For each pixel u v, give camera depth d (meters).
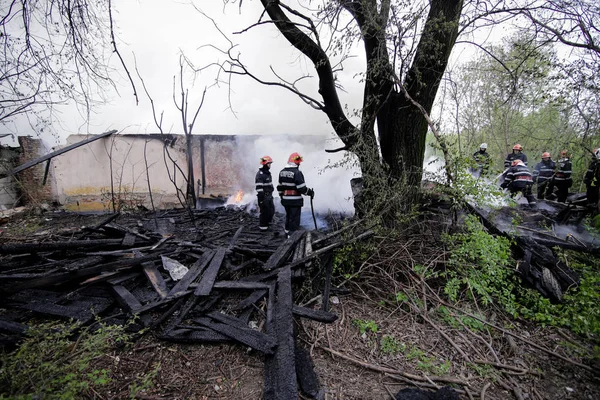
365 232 4.14
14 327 2.60
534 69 4.73
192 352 2.58
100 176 8.77
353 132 4.96
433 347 2.72
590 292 3.05
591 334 2.73
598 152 5.75
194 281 3.48
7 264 3.63
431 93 4.58
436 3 4.25
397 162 4.93
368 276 3.75
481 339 2.82
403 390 2.17
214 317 2.91
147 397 2.10
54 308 2.94
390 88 4.83
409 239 4.26
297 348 2.57
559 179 8.09
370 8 4.33
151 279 3.44
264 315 2.93
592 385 2.30
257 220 7.40
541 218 5.55
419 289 3.51
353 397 2.15
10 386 1.88
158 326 2.87
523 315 3.22
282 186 5.46
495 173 4.41
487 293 3.43
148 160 8.91
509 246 3.96
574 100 4.91
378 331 2.93
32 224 6.86
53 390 1.90
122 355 2.51
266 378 2.21
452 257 3.81
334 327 2.96
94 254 3.77
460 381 2.31
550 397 2.20
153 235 5.00
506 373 2.43
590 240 4.96
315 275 3.64
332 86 5.05
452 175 4.28
